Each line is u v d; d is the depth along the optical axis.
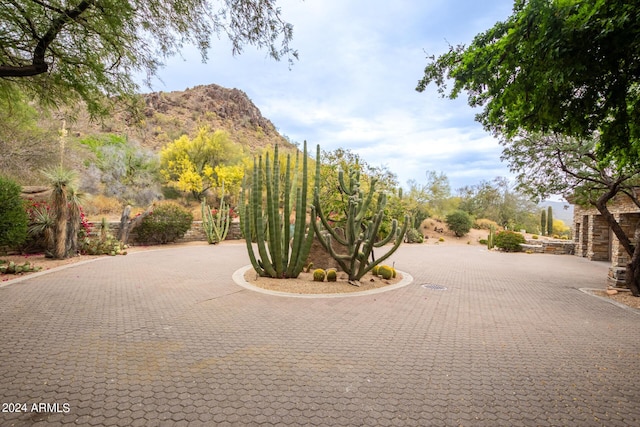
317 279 8.17
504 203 38.66
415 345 4.29
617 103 3.65
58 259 10.55
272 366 3.52
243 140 55.50
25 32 4.59
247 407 2.70
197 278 8.41
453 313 5.96
